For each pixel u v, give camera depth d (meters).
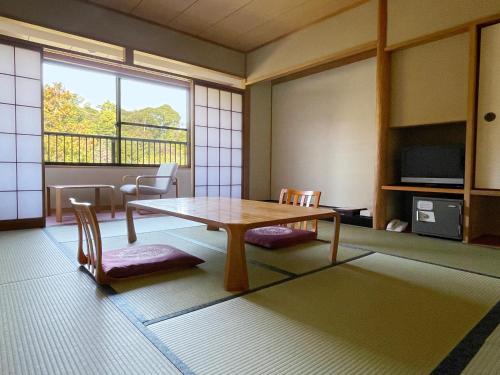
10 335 1.24
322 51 4.11
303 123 5.23
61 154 5.21
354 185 4.56
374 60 4.30
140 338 1.23
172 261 2.01
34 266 2.12
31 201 3.56
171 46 4.41
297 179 5.35
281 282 1.86
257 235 2.78
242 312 1.47
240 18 4.12
